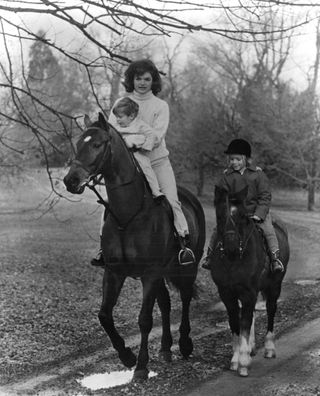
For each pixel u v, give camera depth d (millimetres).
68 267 15297
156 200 6672
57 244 19812
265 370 7168
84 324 9453
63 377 6828
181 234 6898
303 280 14266
